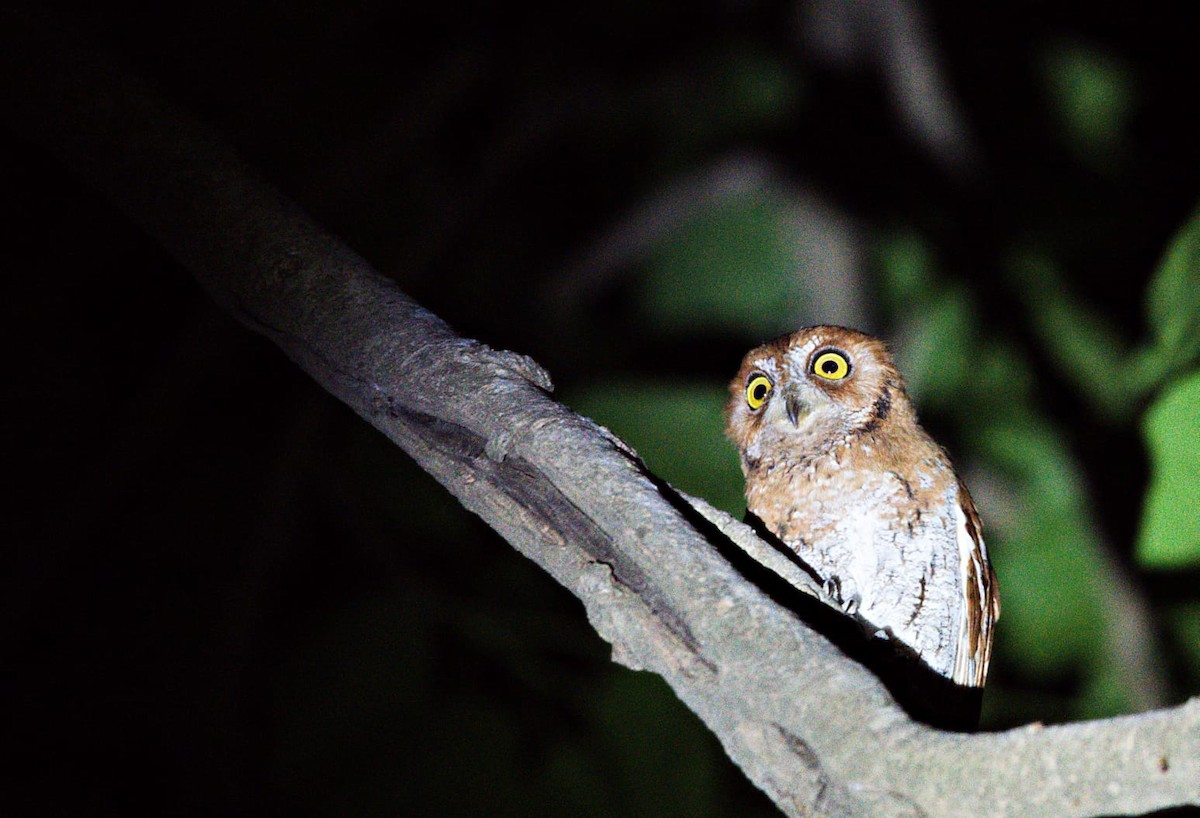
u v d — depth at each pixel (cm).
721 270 1057
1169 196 1055
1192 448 479
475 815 735
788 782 270
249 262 405
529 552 333
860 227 1007
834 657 274
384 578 778
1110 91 1077
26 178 795
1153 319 623
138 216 420
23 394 773
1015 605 861
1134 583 812
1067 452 885
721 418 785
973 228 992
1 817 728
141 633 753
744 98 1097
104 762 748
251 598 684
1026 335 950
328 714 744
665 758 745
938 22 1102
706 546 304
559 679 765
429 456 362
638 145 1120
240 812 668
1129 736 221
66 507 658
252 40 834
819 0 1041
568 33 1079
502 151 909
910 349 959
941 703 576
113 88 429
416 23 1019
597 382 934
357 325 390
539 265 1047
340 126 916
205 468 790
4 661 656
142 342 813
